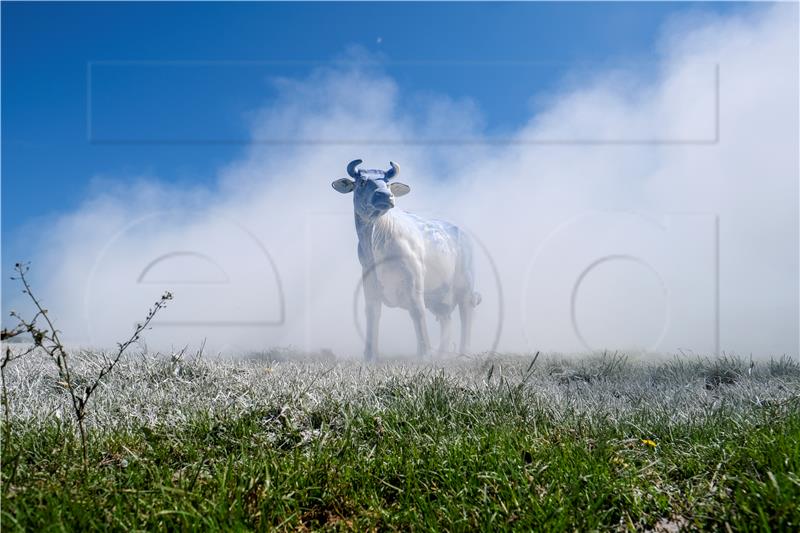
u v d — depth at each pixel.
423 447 3.09
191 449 3.07
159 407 3.88
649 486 2.66
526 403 3.86
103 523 2.31
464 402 3.84
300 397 3.89
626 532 2.42
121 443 3.16
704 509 2.41
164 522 2.31
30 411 3.66
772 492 2.35
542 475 2.75
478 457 2.90
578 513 2.42
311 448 3.10
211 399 4.06
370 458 3.00
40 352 5.93
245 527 2.34
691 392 4.45
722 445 3.04
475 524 2.42
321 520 2.57
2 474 2.61
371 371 5.04
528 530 2.33
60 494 2.43
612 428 3.40
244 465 2.82
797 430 3.04
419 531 2.41
